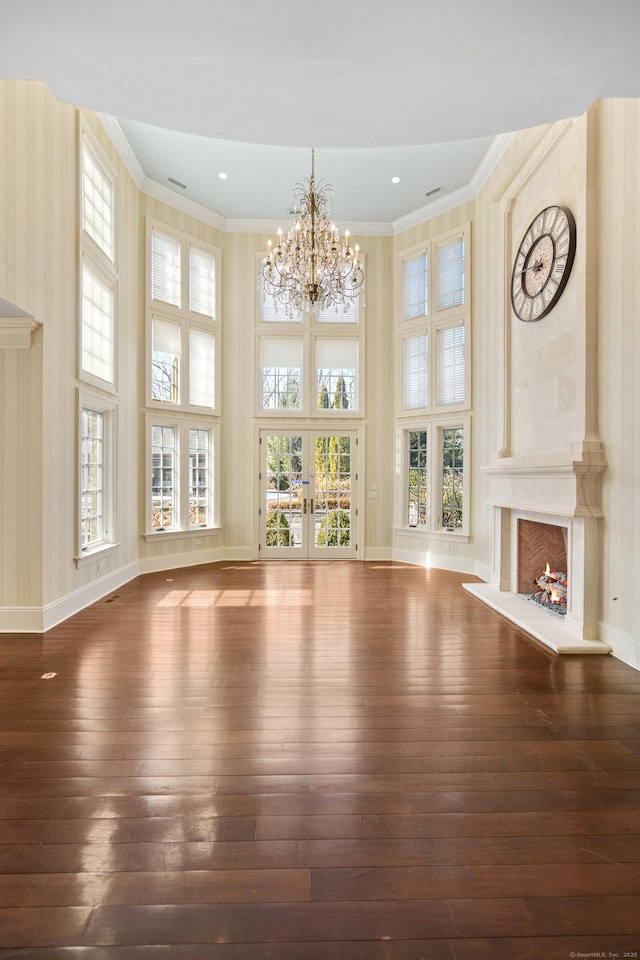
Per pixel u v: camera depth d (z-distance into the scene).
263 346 8.56
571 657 4.00
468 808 2.17
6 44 1.73
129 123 6.03
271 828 2.03
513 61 1.81
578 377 4.39
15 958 1.49
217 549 8.40
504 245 6.05
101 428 6.20
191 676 3.57
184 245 7.81
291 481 8.60
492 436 6.75
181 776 2.38
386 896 1.71
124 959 1.49
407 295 8.42
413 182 7.29
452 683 3.49
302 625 4.83
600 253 4.22
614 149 4.02
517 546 5.82
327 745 2.67
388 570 7.66
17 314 4.36
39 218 4.49
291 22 1.61
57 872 1.80
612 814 2.14
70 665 3.78
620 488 3.97
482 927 1.60
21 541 4.59
